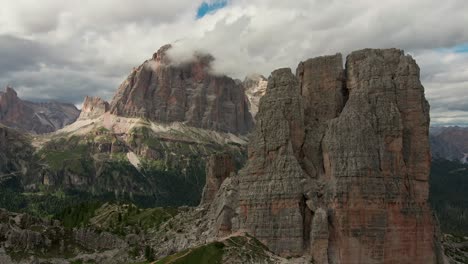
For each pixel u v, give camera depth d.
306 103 184.38
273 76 182.00
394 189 160.62
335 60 182.12
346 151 161.62
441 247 174.75
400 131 165.25
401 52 177.88
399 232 159.25
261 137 174.88
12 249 192.88
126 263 190.50
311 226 159.50
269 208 165.00
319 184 166.50
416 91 170.50
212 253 154.88
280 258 156.12
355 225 156.38
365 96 170.12
